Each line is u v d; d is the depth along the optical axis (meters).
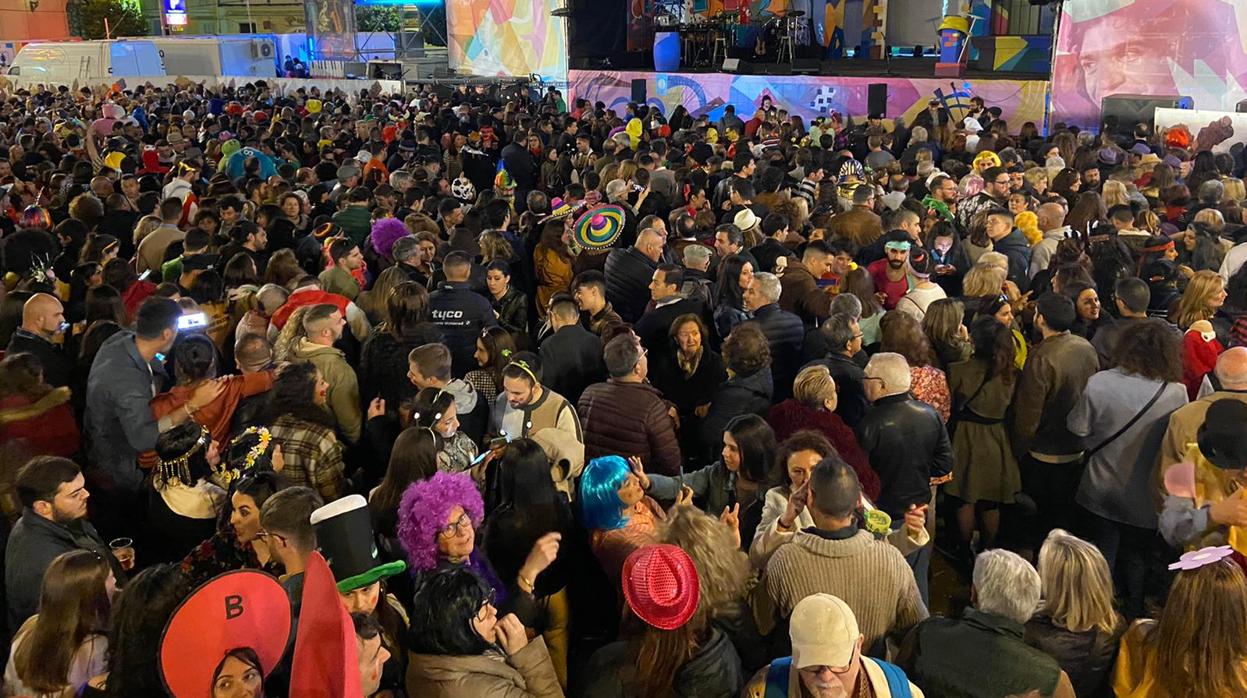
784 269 5.98
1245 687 2.64
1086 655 2.88
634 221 7.55
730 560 3.01
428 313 5.14
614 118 15.77
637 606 2.63
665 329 5.31
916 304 5.48
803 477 3.54
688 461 5.44
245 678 2.29
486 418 4.68
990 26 23.50
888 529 3.27
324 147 13.65
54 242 7.15
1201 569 2.71
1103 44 15.29
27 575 3.32
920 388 4.62
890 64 21.58
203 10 47.47
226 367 5.84
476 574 2.72
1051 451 4.82
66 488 3.39
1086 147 10.77
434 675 2.54
